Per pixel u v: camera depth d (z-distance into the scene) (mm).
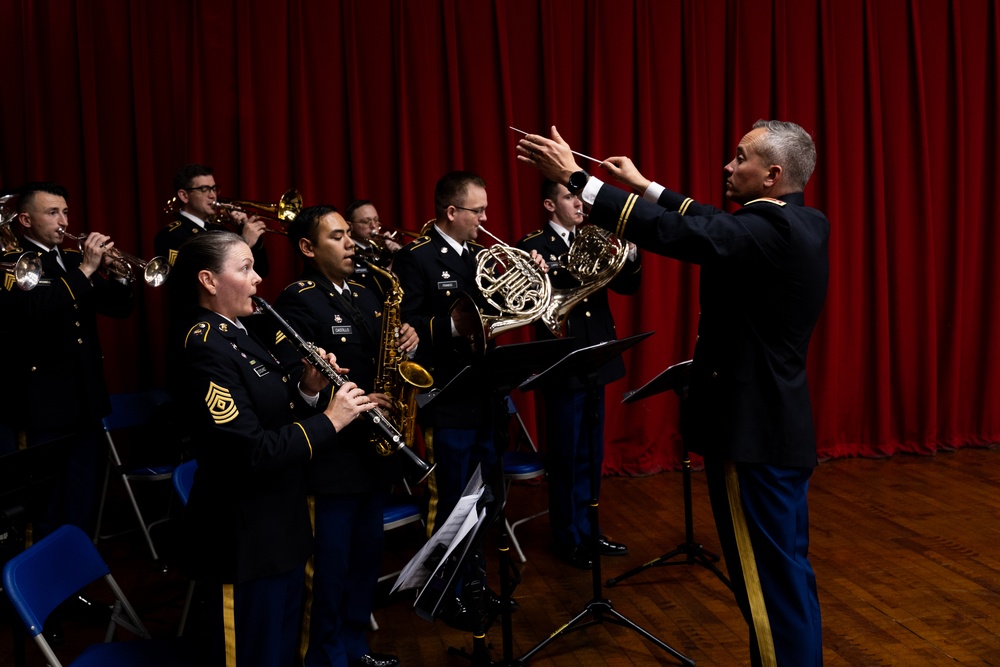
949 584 3352
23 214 3373
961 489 4547
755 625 2273
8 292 3230
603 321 3736
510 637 2510
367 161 4715
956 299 5305
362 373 2713
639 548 3855
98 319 4480
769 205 2252
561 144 2324
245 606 2082
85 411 3449
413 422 2861
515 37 4836
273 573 2094
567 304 3383
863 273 5262
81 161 4449
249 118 4516
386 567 3691
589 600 3336
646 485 4812
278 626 2143
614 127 4895
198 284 2117
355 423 2625
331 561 2611
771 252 2189
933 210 5301
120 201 4484
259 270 4121
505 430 2564
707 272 2369
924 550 3699
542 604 3314
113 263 3420
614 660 2869
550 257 3686
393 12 4668
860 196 5172
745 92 5023
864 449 5297
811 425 2309
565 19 4848
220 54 4504
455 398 2553
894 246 5254
